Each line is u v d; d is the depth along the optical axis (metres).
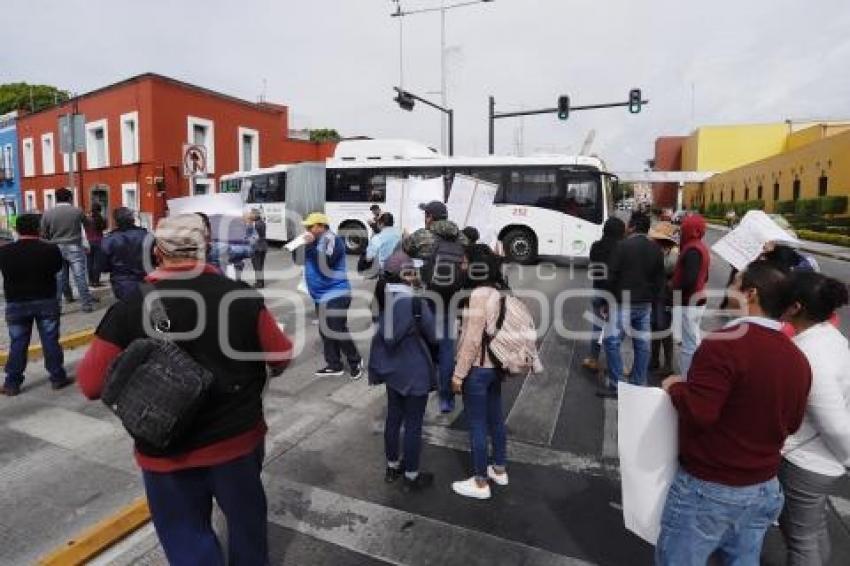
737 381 2.02
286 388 5.90
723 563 2.27
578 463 4.27
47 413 5.16
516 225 14.88
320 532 3.40
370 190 16.81
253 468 2.40
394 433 3.92
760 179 40.72
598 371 6.43
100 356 2.25
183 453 2.21
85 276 8.75
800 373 2.07
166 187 24.53
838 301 2.35
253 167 29.27
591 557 3.18
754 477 2.07
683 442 2.18
